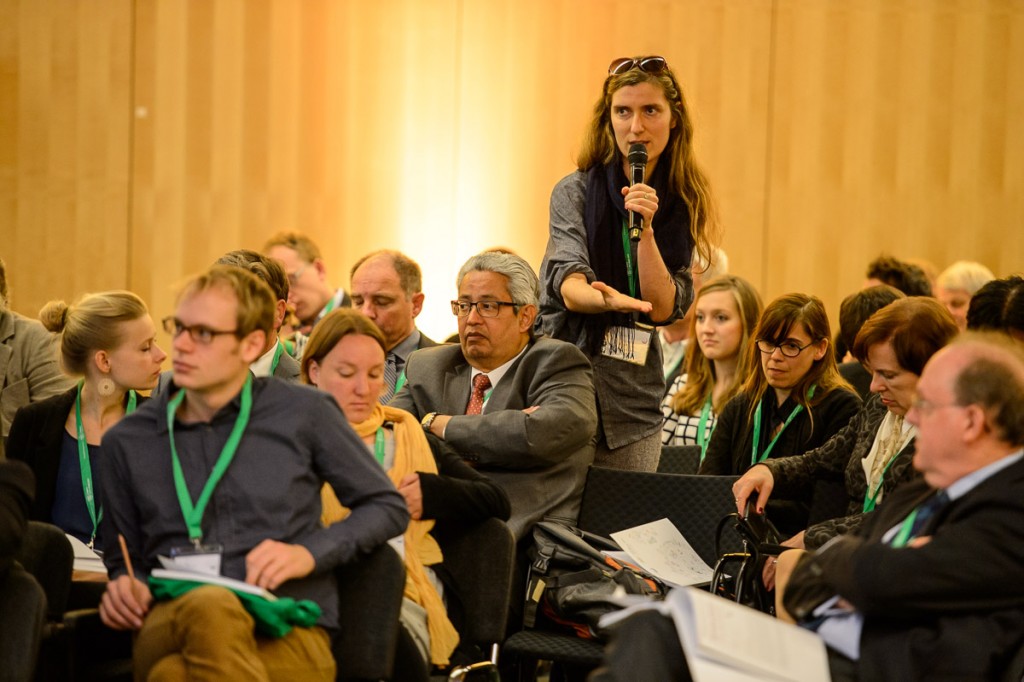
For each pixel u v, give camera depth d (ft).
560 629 22.16
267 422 17.20
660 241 25.76
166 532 16.96
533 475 23.53
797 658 15.25
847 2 51.83
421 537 20.39
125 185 50.42
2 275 29.30
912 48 51.90
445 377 24.93
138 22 50.37
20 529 16.26
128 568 16.74
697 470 29.12
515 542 21.58
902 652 15.35
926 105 51.98
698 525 23.02
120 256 50.39
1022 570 15.03
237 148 50.96
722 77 51.67
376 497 17.42
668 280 25.09
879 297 29.01
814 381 25.26
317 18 51.31
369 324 21.02
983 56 52.03
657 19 51.72
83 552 20.81
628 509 23.48
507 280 24.08
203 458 17.12
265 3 51.03
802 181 51.90
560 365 23.89
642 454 25.85
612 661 15.78
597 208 25.63
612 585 21.45
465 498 20.47
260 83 51.06
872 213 52.06
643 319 25.50
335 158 51.49
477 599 20.45
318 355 20.76
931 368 16.01
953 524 15.44
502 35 51.85
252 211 51.06
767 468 22.82
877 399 22.67
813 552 18.28
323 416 17.38
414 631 19.22
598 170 26.03
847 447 23.11
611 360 25.46
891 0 51.78
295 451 17.17
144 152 50.44
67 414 23.27
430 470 21.02
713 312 32.42
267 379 17.70
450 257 51.88
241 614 15.76
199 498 16.88
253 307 17.08
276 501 16.89
